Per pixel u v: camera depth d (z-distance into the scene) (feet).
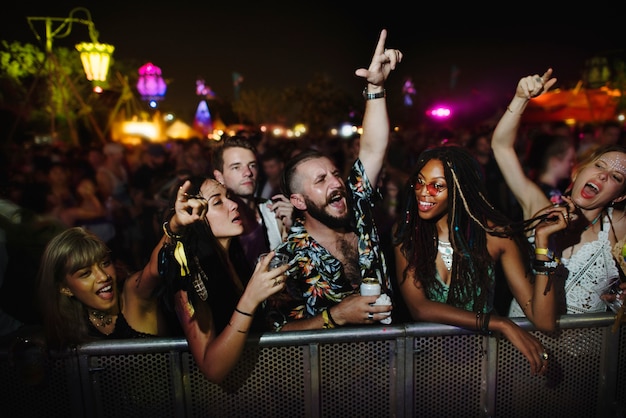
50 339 6.10
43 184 15.31
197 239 6.07
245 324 5.60
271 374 6.23
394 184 15.60
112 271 6.56
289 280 6.97
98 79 19.74
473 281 6.59
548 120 41.19
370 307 6.12
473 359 6.44
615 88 40.98
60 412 6.29
